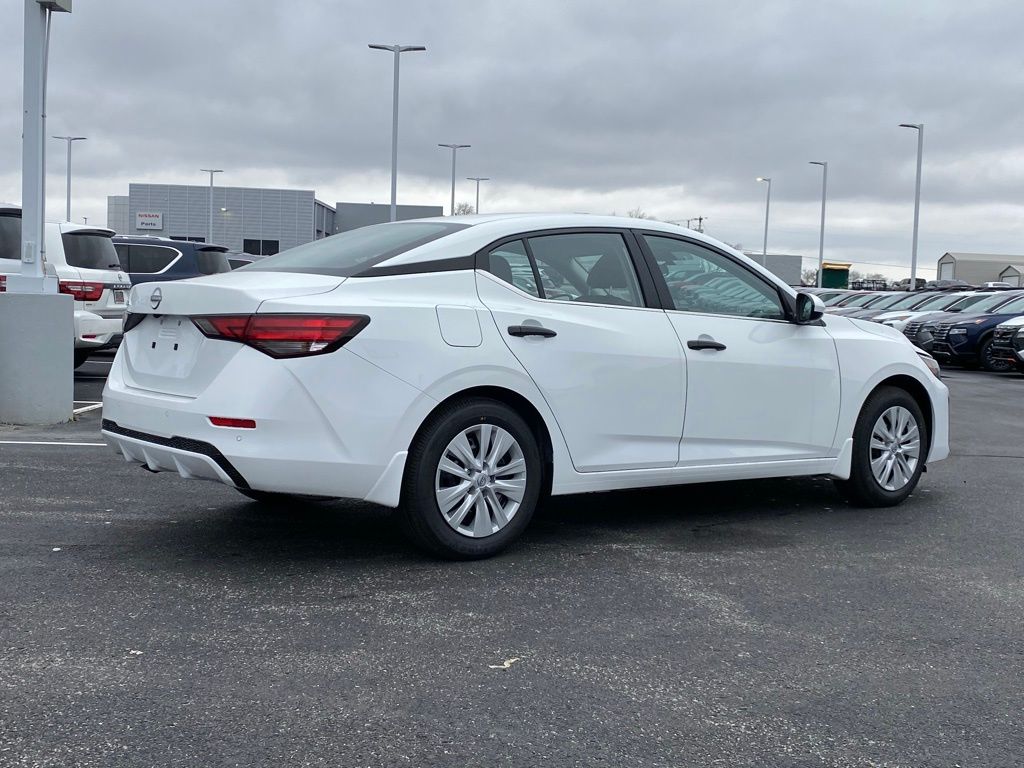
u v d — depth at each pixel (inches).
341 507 229.1
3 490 237.3
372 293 174.9
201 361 171.0
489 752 112.4
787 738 118.0
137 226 2758.4
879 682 135.5
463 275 185.8
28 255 340.5
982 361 750.5
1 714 118.5
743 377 215.9
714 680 134.6
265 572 177.5
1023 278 3774.6
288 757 109.8
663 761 111.6
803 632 154.1
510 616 157.5
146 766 107.0
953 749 116.3
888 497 243.0
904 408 245.9
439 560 186.9
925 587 178.9
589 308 198.2
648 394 201.9
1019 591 177.6
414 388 173.0
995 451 340.5
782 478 282.7
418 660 138.5
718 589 174.6
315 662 136.7
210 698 124.3
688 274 216.2
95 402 406.0
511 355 184.4
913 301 1040.8
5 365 338.0
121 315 472.4
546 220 201.2
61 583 168.1
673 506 241.3
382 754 111.2
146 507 224.4
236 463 163.5
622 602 165.9
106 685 127.3
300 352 165.0
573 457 194.4
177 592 165.0
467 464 182.7
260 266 197.6
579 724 120.2
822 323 232.5
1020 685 135.7
